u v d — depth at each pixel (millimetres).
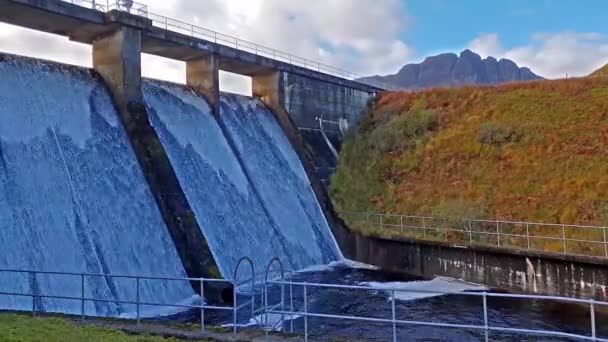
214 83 33562
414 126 40562
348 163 41344
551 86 39281
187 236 24094
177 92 31938
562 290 23766
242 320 20297
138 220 24062
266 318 13102
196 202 28094
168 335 12242
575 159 31625
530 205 30391
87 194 23109
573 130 33812
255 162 34812
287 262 31109
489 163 34812
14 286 18625
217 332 12516
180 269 23906
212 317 20828
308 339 12062
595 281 22547
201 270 23375
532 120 36344
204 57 33656
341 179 40250
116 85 27047
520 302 23734
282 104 39875
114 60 27078
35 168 21984
